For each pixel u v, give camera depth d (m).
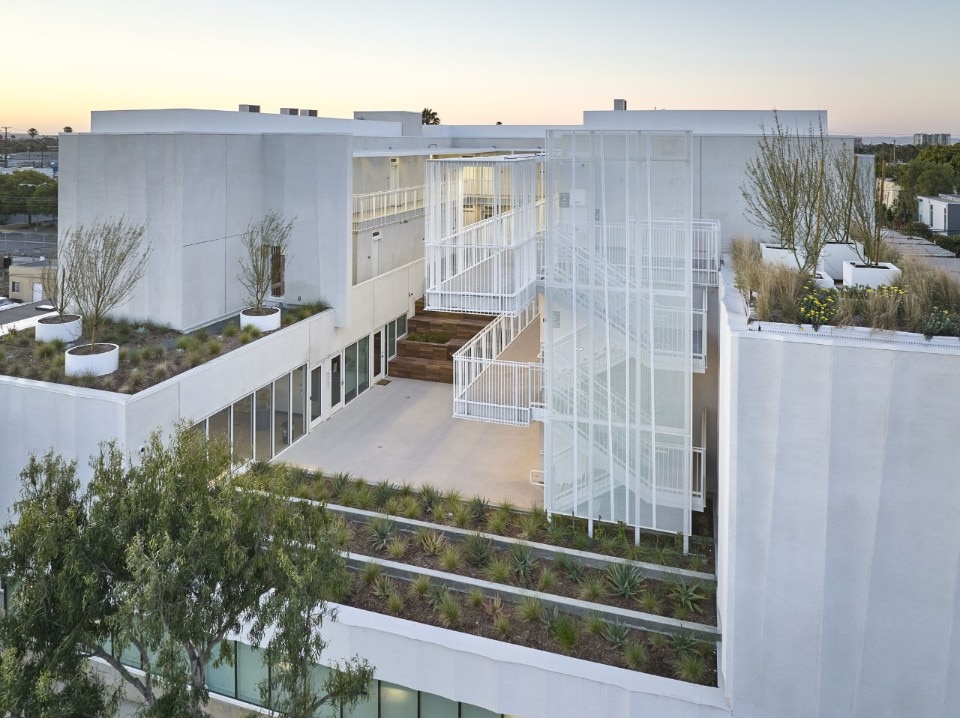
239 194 17.95
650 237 11.70
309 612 6.90
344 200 18.00
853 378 8.15
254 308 17.09
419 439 17.17
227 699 10.99
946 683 8.23
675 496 12.42
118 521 6.56
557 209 12.42
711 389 14.83
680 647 9.74
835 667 8.63
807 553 8.57
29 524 6.55
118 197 16.67
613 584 11.13
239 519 6.74
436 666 9.68
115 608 6.55
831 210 14.02
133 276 15.96
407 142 25.05
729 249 17.02
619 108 22.72
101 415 11.91
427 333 22.91
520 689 9.35
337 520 9.04
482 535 12.11
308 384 17.50
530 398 13.94
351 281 19.00
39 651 6.29
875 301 9.15
